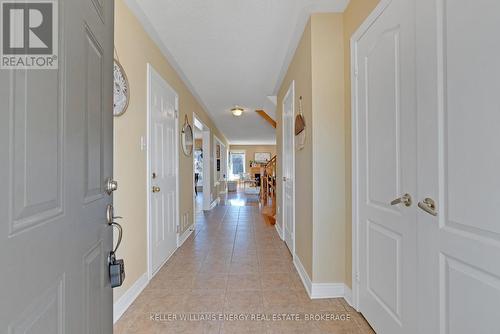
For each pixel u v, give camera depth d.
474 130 0.90
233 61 3.08
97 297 0.89
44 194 0.59
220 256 3.10
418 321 1.21
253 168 12.77
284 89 3.63
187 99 4.01
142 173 2.28
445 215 1.04
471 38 0.91
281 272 2.63
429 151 1.12
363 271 1.79
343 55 2.09
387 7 1.45
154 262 2.55
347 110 2.03
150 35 2.43
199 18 2.21
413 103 1.24
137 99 2.19
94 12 0.87
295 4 2.04
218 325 1.75
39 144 0.57
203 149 6.37
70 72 0.70
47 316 0.59
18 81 0.51
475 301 0.91
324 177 2.11
